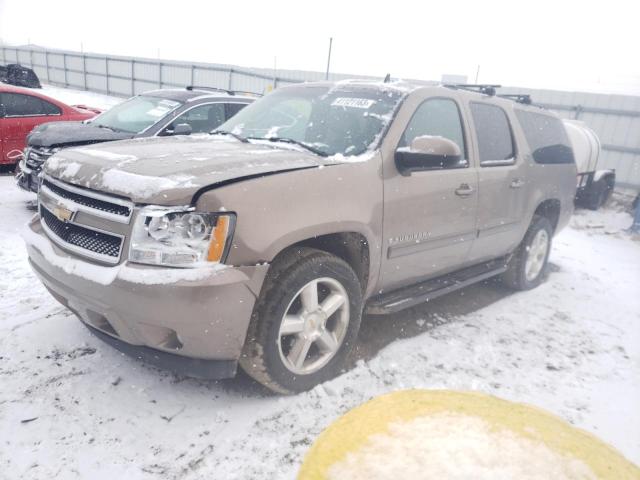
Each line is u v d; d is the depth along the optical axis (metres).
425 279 3.68
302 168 2.62
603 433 2.70
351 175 2.81
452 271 3.96
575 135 9.30
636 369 3.51
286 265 2.53
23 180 5.78
